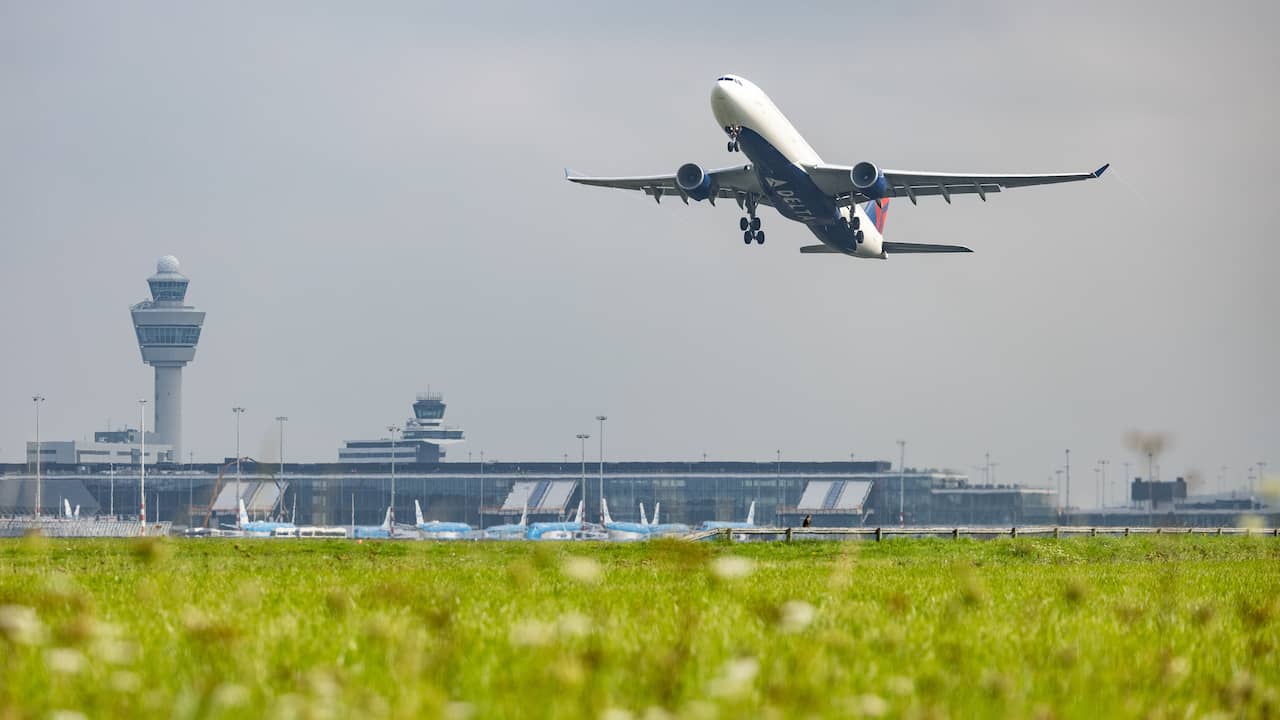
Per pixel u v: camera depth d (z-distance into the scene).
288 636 55.94
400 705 40.84
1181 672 50.38
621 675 46.22
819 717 40.03
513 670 47.50
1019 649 57.31
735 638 57.31
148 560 58.66
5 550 172.88
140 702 41.25
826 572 122.44
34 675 44.59
